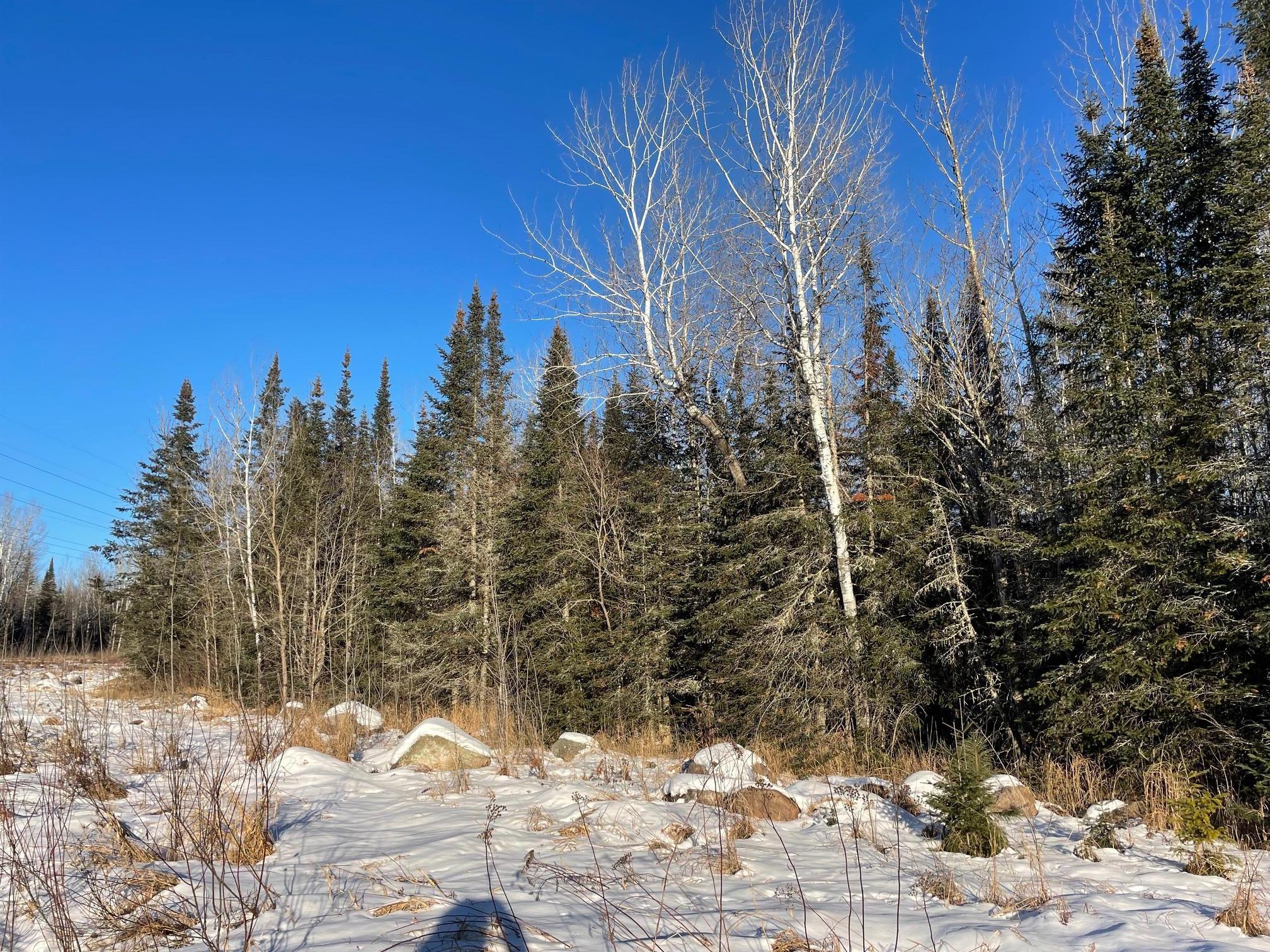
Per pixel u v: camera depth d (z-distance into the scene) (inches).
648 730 791.1
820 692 650.2
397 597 1061.1
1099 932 208.1
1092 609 480.4
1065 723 490.3
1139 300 519.5
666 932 198.4
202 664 1008.2
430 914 205.6
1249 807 397.1
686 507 844.0
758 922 209.5
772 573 730.8
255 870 250.8
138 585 1268.5
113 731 536.4
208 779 341.1
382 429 1879.9
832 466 684.1
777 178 730.8
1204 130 518.3
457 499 1011.3
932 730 677.3
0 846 249.3
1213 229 506.6
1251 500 480.7
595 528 901.2
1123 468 490.3
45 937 191.5
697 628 785.6
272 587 1077.8
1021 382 702.5
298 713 623.8
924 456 729.6
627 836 308.5
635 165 800.3
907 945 198.7
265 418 1348.4
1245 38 539.5
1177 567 470.6
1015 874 279.0
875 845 317.4
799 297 698.8
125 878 228.7
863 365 786.2
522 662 853.2
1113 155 546.6
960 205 756.0
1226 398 478.9
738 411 900.0
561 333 1074.1
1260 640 432.8
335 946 181.2
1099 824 335.3
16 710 561.6
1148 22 593.3
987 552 677.3
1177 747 449.1
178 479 1389.0
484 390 1167.6
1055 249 597.9
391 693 960.9
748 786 384.8
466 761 488.7
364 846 288.8
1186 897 249.8
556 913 210.5
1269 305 466.3
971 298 755.4
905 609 688.4
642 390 900.0
